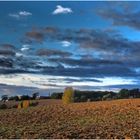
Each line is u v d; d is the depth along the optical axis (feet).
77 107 141.49
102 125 101.30
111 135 87.86
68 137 85.81
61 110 135.33
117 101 149.28
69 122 108.27
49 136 86.84
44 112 132.16
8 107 158.81
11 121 112.98
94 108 135.03
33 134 89.51
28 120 114.62
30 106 159.33
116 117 114.01
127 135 88.12
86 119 112.98
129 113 119.85
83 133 90.22
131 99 152.56
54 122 109.29
